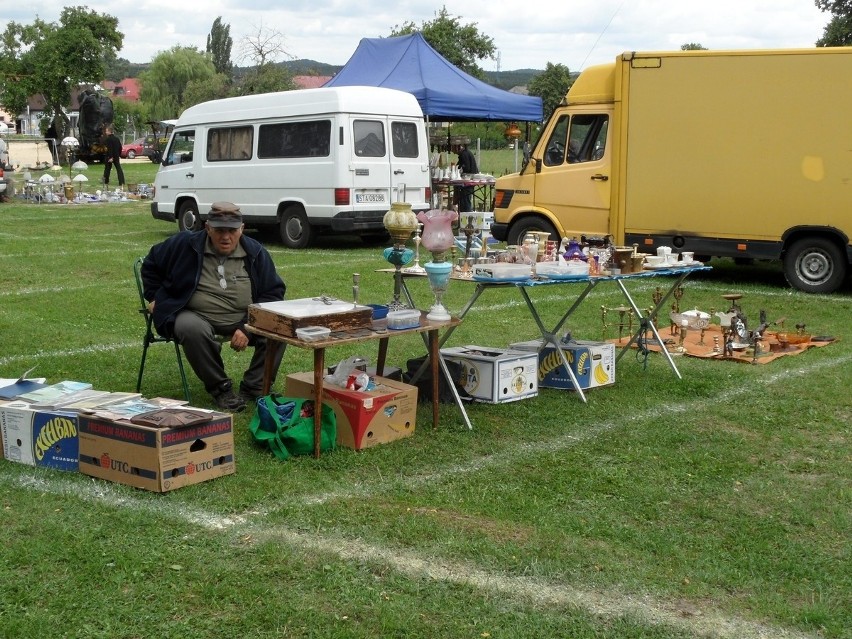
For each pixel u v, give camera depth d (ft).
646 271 22.16
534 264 21.27
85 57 185.06
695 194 39.27
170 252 19.89
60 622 11.27
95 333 28.32
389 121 50.47
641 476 16.80
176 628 11.21
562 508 15.29
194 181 55.67
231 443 16.24
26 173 85.51
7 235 56.95
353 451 17.62
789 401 21.79
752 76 37.47
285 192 51.01
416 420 19.67
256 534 13.91
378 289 37.99
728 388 22.94
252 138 52.37
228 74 296.71
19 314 31.35
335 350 26.12
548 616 11.69
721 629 11.53
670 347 27.17
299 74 166.50
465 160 67.82
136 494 15.25
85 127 150.61
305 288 37.96
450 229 18.99
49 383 22.06
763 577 12.96
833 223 37.04
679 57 38.75
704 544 13.99
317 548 13.46
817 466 17.53
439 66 60.95
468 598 12.12
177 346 20.26
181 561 12.94
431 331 18.86
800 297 36.99
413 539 13.83
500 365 20.89
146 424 15.31
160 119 262.06
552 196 43.27
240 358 24.94
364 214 49.55
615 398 21.90
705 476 16.87
